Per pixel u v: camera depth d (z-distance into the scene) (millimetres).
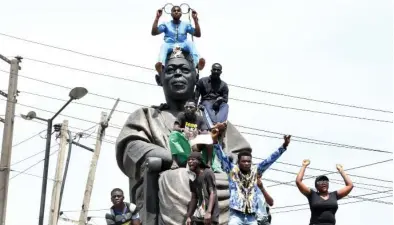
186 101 20703
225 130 20484
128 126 20500
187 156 19219
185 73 20609
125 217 18812
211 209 16344
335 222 17359
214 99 20656
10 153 28000
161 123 20391
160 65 20656
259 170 16922
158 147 19641
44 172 26703
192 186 16875
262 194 17062
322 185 17469
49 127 26781
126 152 20109
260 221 16875
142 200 19688
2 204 27547
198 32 21078
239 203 16422
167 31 20969
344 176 17766
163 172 19094
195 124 19406
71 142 30109
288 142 16938
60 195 30219
